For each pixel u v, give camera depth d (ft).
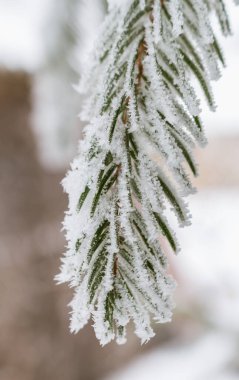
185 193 0.67
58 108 1.90
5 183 4.97
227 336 3.20
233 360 3.30
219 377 3.39
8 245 5.00
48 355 5.11
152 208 0.66
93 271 0.66
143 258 0.66
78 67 1.83
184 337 5.60
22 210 5.00
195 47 0.74
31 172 4.98
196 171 0.68
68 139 1.94
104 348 5.38
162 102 0.67
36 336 5.08
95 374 5.29
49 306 5.13
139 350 5.59
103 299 0.65
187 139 0.68
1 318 5.01
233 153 7.73
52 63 1.82
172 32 0.71
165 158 0.67
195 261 5.61
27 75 4.59
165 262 0.67
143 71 0.71
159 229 0.66
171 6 0.71
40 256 5.06
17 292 5.03
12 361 5.01
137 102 0.69
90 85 0.78
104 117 0.69
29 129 4.83
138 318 0.65
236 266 4.99
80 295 0.66
